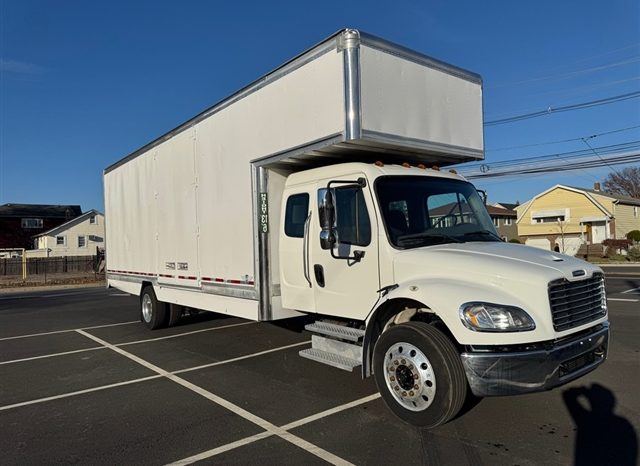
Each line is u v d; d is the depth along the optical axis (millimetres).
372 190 5281
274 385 6176
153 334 9969
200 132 7953
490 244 5301
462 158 6520
